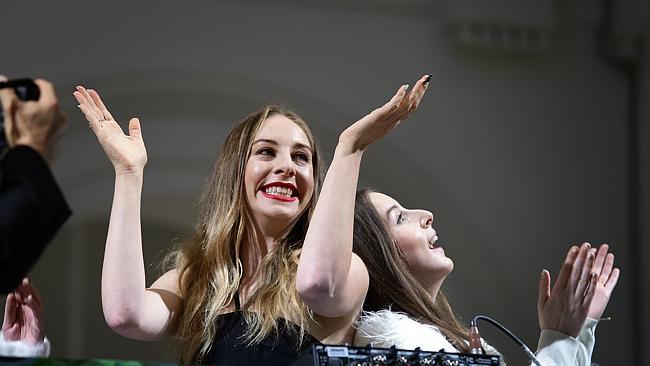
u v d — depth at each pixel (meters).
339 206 3.70
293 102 9.77
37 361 3.03
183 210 9.58
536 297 10.00
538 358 4.36
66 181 9.21
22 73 9.25
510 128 10.25
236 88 9.75
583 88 10.45
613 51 10.45
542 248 10.16
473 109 10.16
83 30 9.45
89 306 9.83
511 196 10.14
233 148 4.21
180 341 3.98
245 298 3.99
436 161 9.98
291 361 3.78
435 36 10.17
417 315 4.41
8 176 3.02
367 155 9.82
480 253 9.95
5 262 2.96
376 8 10.09
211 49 9.70
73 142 9.22
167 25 9.66
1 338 4.32
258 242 4.09
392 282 4.44
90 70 9.40
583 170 10.36
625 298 10.19
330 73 9.92
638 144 10.45
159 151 9.52
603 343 9.97
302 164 4.17
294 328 3.84
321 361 3.35
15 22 9.30
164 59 9.58
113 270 3.81
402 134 9.91
